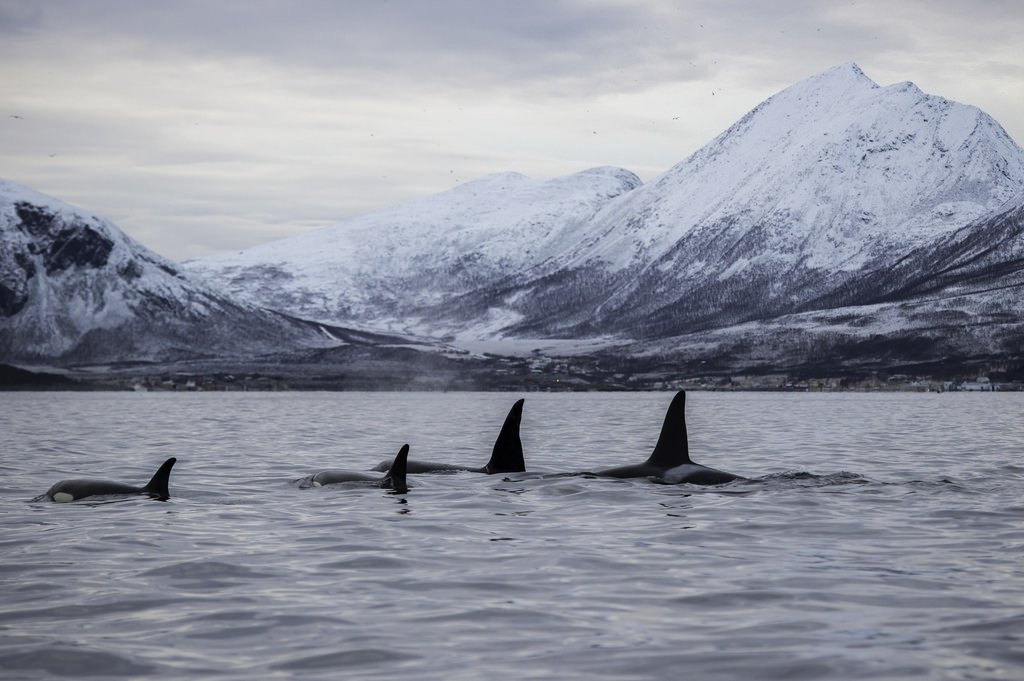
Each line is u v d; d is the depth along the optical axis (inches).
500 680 567.5
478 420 4431.6
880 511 1160.2
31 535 1016.9
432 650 623.8
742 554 914.7
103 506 1227.2
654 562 880.3
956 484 1386.6
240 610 719.1
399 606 729.6
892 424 3937.0
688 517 1119.6
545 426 3831.2
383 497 1282.0
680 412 1464.1
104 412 5605.3
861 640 634.2
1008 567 853.8
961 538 992.2
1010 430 3361.2
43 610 718.5
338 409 6314.0
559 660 602.2
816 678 564.7
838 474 1450.5
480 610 717.9
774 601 737.6
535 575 831.1
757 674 573.6
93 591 775.1
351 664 597.6
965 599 737.0
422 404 7746.1
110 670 586.9
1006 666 579.5
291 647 631.2
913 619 683.4
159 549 942.4
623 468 1450.5
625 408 6815.9
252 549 943.0
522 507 1195.9
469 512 1160.8
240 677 574.6
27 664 597.6
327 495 1307.8
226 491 1379.2
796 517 1117.1
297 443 2625.5
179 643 639.1
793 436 3011.8
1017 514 1139.9
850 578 813.2
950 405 7588.6
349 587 789.9
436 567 863.1
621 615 703.1
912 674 567.2
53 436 2952.8
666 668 585.9
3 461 1985.7
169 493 1352.1
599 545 958.4
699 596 755.4
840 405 7741.1
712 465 1916.8
